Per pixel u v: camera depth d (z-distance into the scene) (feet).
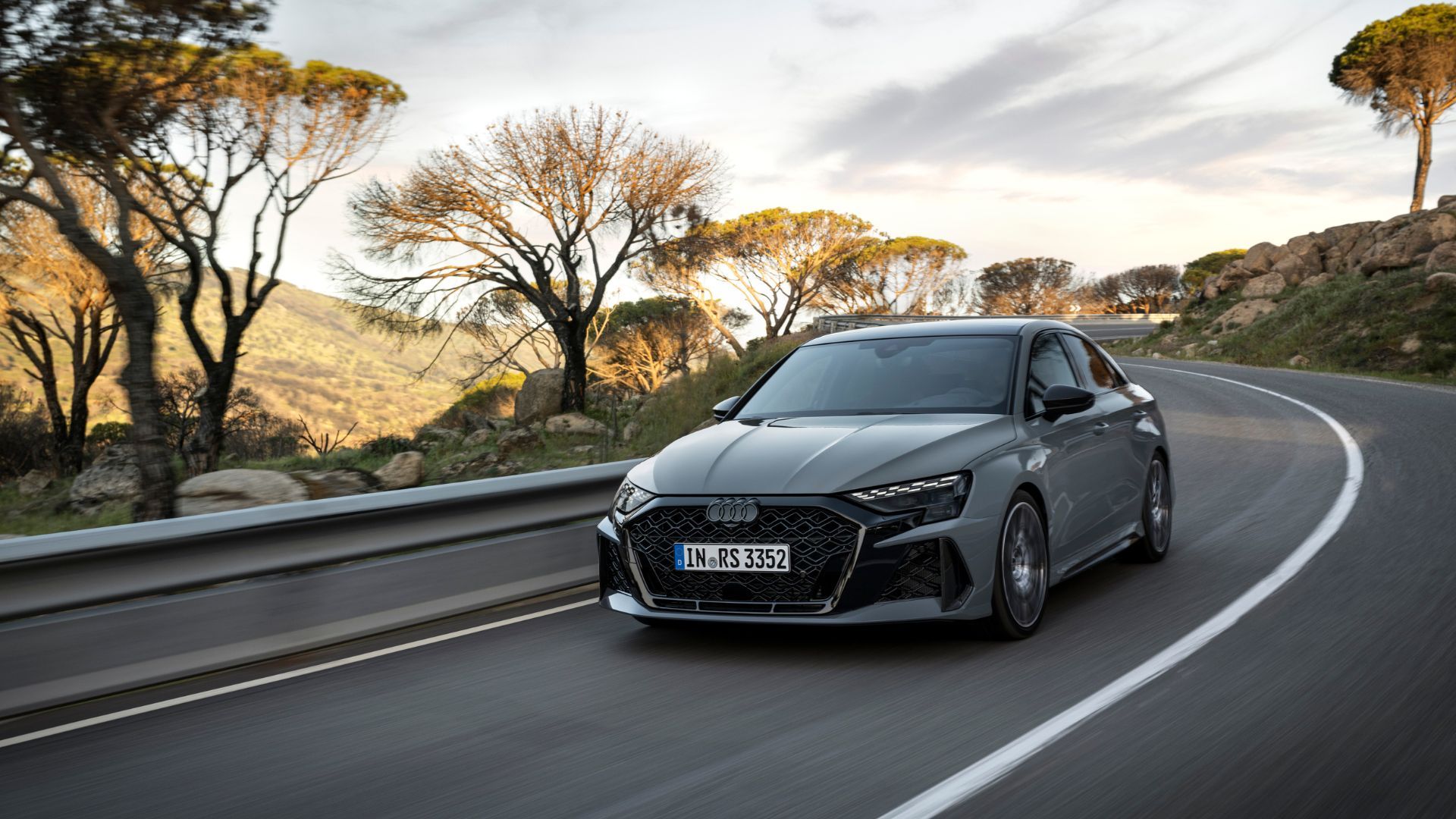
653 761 11.73
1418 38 156.04
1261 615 17.13
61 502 64.75
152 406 41.04
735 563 15.33
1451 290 102.42
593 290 113.50
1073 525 18.20
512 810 10.54
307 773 11.93
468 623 19.19
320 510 18.40
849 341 20.85
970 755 11.42
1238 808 9.83
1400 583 18.97
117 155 49.24
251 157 74.79
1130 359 133.28
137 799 11.44
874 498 14.98
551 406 105.70
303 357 569.23
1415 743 11.32
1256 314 142.31
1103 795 10.21
